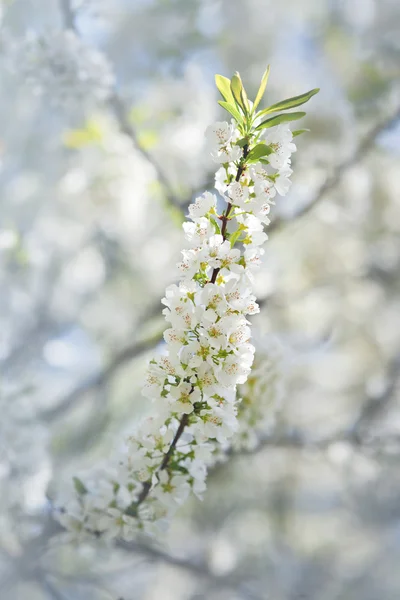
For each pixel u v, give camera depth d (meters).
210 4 2.61
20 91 1.86
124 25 2.36
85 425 2.08
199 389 0.93
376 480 2.79
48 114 2.02
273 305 2.55
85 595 1.54
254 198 0.92
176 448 1.00
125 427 2.15
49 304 2.27
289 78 2.63
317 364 2.82
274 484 2.86
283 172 0.93
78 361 2.26
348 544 3.14
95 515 1.04
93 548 1.33
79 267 2.37
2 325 2.12
